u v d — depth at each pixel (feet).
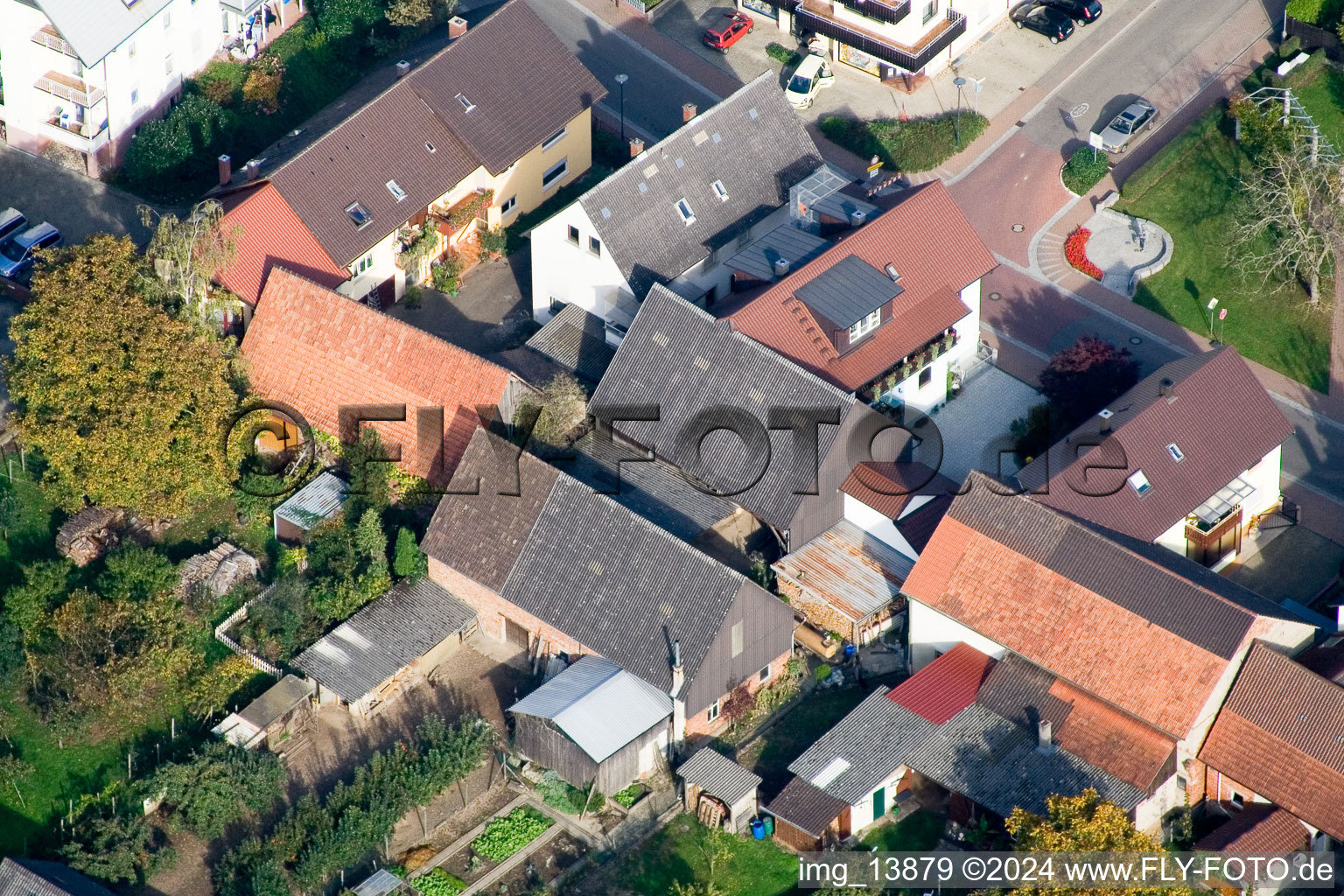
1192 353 390.63
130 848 299.99
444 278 401.08
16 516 347.36
